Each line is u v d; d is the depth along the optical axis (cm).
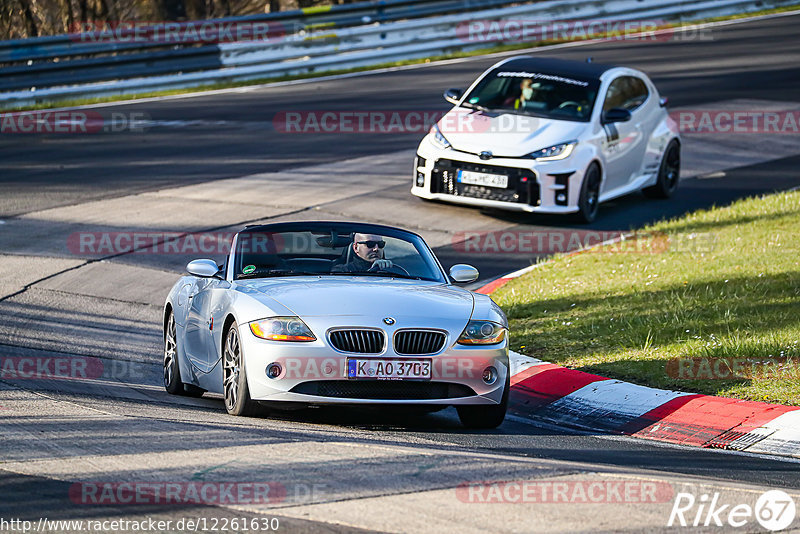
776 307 3778
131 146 7138
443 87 8831
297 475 2109
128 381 3309
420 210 5772
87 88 8681
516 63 6134
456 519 1870
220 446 2328
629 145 5931
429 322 2702
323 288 2816
